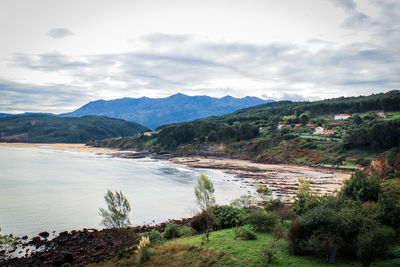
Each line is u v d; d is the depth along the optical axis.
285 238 23.16
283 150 143.62
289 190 67.25
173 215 48.59
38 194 63.91
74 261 28.62
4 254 31.44
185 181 83.94
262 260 19.03
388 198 24.97
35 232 39.25
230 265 18.69
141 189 71.31
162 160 153.38
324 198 30.69
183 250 22.34
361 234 17.84
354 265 17.62
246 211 35.62
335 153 128.50
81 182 80.81
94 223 43.56
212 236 26.36
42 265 28.28
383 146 121.31
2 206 52.88
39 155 168.38
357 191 29.11
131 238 34.16
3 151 192.38
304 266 17.77
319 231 19.42
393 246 19.08
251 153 161.62
